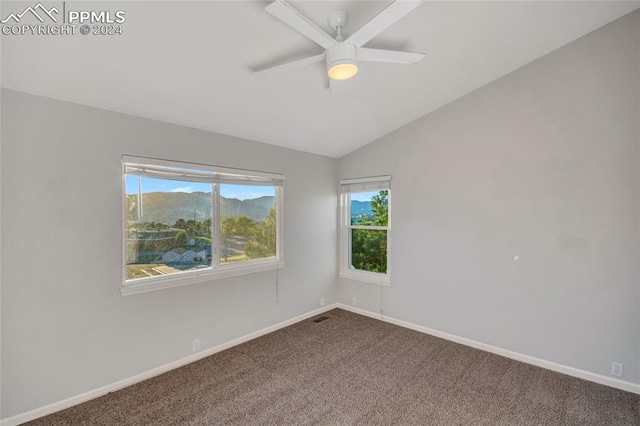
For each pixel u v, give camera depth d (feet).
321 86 8.34
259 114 9.32
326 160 13.96
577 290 8.31
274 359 9.42
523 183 9.16
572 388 7.80
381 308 12.88
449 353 9.80
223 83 7.47
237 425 6.51
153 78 6.83
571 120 8.34
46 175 6.72
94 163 7.38
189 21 5.40
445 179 10.84
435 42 7.29
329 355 9.69
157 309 8.52
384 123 11.51
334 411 6.97
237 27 5.70
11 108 6.30
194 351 9.32
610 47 7.74
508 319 9.50
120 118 7.79
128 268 8.15
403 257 12.09
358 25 6.14
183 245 9.33
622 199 7.65
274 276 11.75
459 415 6.82
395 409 7.04
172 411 6.95
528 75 9.01
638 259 7.48
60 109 6.88
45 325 6.74
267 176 11.41
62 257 6.95
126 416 6.75
